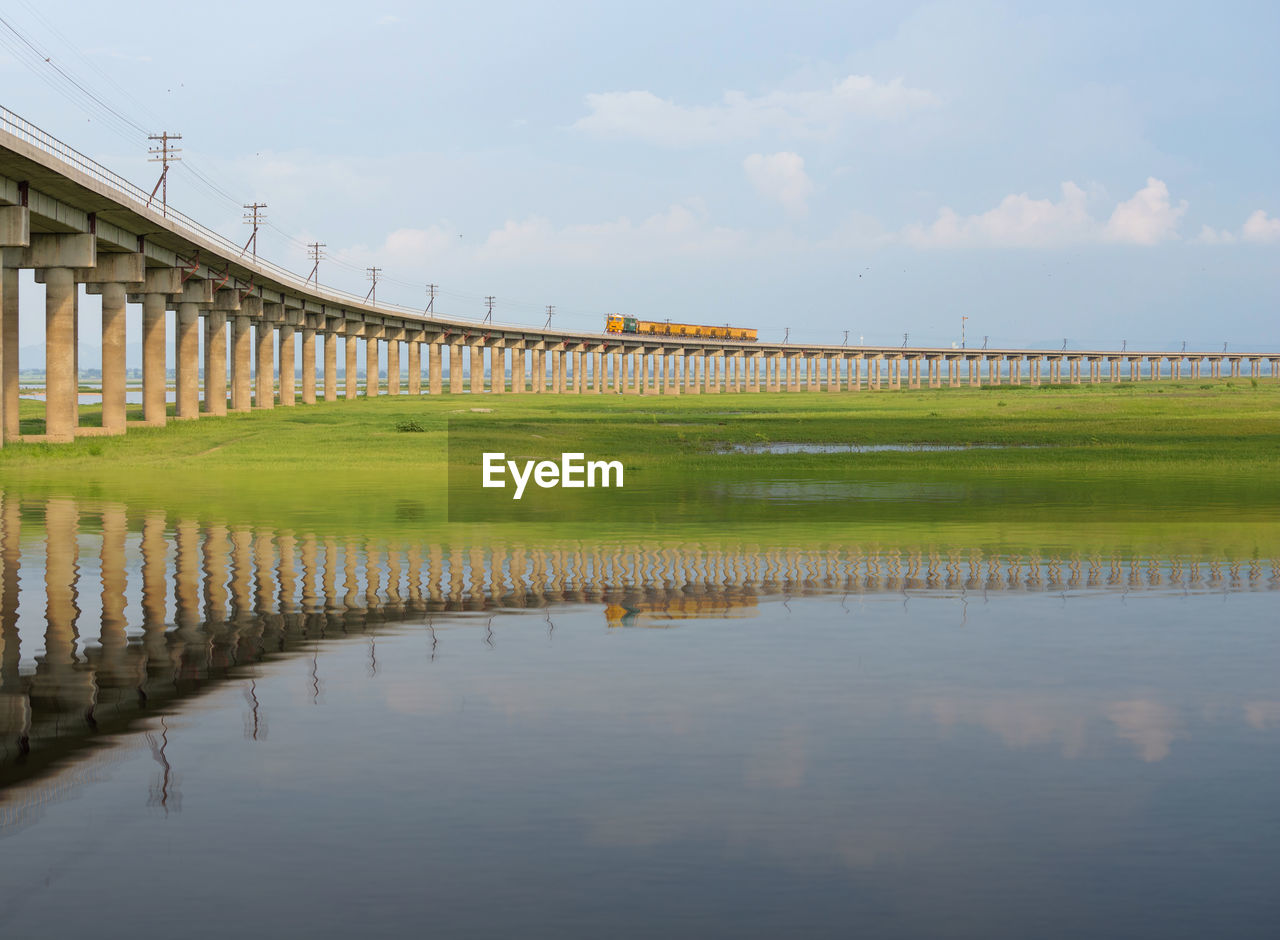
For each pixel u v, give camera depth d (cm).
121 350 8031
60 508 3584
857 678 1552
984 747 1261
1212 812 1083
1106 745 1272
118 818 1052
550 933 855
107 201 6700
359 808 1076
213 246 8981
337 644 1736
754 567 2503
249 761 1200
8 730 1301
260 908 891
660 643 1752
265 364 12456
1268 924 876
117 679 1522
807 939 850
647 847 998
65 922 869
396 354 16862
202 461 5691
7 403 7106
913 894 918
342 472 5125
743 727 1324
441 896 911
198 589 2181
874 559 2634
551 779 1155
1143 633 1845
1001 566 2528
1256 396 16275
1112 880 945
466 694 1457
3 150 5397
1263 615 1991
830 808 1087
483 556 2638
